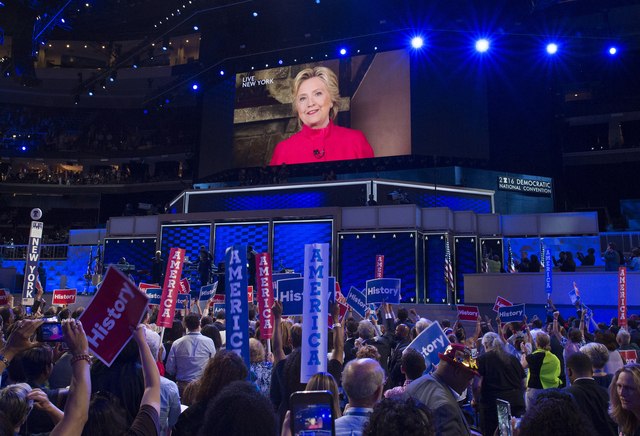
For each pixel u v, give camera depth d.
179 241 20.98
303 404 2.03
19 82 34.53
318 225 19.22
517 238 20.50
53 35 38.59
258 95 26.66
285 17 29.53
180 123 39.16
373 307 8.06
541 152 26.34
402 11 26.22
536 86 26.84
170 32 31.59
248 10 28.80
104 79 33.47
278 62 26.55
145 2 33.91
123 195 39.44
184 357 5.37
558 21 28.84
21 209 39.09
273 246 19.56
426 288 18.59
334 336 4.17
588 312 10.53
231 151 26.94
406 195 19.14
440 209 18.95
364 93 24.78
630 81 30.50
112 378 3.31
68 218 39.12
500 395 5.11
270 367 4.90
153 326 6.54
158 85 37.41
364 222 18.86
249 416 2.07
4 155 38.12
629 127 31.89
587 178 31.92
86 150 38.41
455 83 24.55
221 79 28.45
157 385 2.60
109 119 40.69
